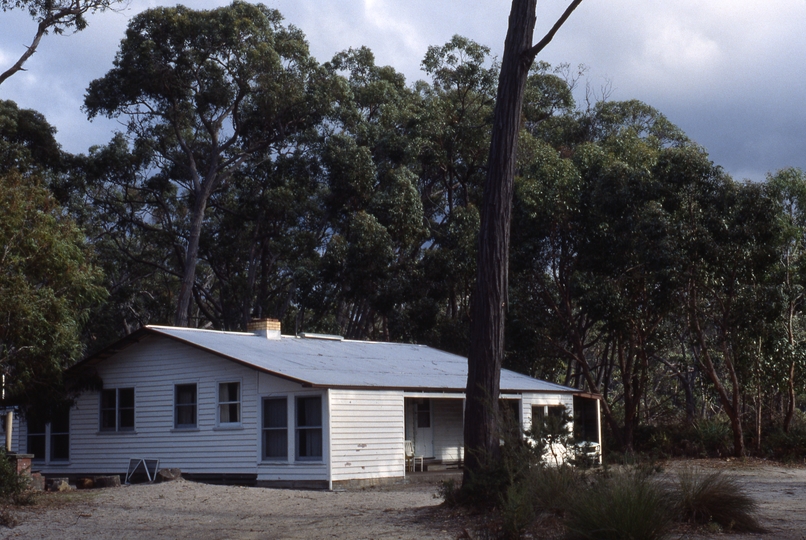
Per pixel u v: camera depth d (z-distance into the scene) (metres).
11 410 23.42
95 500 16.16
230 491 17.62
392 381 21.84
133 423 23.30
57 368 19.91
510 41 14.05
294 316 46.22
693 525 10.66
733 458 27.34
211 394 21.69
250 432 20.70
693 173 26.58
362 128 42.22
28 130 37.62
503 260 13.76
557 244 32.22
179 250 44.38
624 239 28.36
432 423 26.30
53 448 24.89
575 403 28.94
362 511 13.92
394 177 39.28
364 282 37.22
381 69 47.59
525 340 32.72
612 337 33.34
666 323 32.59
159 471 20.69
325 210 42.91
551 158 32.41
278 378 20.39
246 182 43.28
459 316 38.28
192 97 39.94
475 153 40.28
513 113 13.97
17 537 11.97
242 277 43.59
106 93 39.62
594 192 29.67
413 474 23.27
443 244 37.94
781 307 26.84
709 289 26.77
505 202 13.84
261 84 39.06
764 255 26.39
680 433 30.80
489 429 13.27
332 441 19.25
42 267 19.05
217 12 38.91
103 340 44.47
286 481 19.78
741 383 29.03
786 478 20.53
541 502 10.89
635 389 31.81
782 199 28.92
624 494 9.69
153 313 49.38
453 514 12.45
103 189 43.56
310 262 39.84
